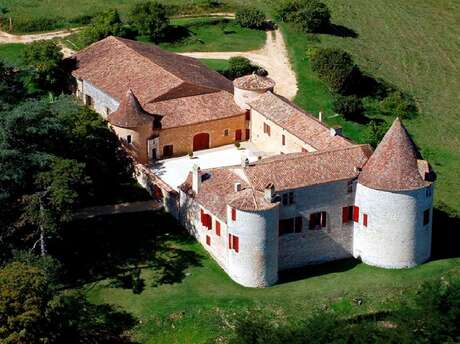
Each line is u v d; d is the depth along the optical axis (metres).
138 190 105.88
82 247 96.19
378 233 93.50
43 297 80.75
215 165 109.81
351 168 94.00
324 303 89.69
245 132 115.25
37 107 94.69
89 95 120.44
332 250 95.38
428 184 92.50
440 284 89.19
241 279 91.12
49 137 96.94
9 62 109.31
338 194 93.56
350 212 94.81
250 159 110.19
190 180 98.50
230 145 114.56
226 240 91.69
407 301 90.62
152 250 96.12
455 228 103.38
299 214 92.44
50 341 80.44
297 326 86.00
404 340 83.31
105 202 103.31
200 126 112.06
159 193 103.12
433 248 98.94
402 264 94.31
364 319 88.69
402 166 92.06
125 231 98.62
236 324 84.12
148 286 91.44
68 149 99.38
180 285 91.44
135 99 108.88
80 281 92.25
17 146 93.62
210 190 94.31
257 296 89.88
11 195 91.94
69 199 89.06
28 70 111.12
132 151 108.94
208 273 93.00
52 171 90.69
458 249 98.81
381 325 87.81
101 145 106.69
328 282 92.12
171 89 112.25
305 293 90.50
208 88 114.62
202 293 90.31
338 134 103.81
